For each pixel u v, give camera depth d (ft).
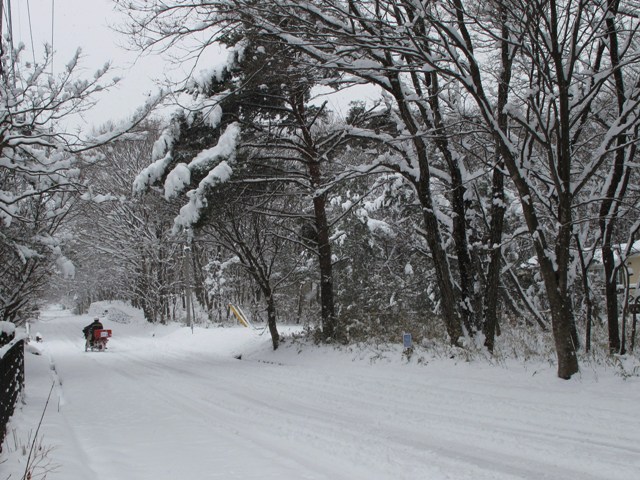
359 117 54.13
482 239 52.70
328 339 59.52
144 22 34.78
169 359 67.67
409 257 75.87
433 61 33.45
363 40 33.35
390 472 17.94
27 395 36.04
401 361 44.57
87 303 261.03
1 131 39.88
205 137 55.77
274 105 56.90
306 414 28.43
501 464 18.58
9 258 52.21
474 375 36.78
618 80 36.76
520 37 31.76
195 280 139.44
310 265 87.81
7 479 15.92
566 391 29.78
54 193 49.49
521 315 62.49
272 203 67.92
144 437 23.39
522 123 33.04
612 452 19.36
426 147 48.19
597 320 54.95
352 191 73.67
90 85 41.47
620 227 53.11
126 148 118.21
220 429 25.05
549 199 42.80
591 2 33.40
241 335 84.74
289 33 33.76
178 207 61.57
